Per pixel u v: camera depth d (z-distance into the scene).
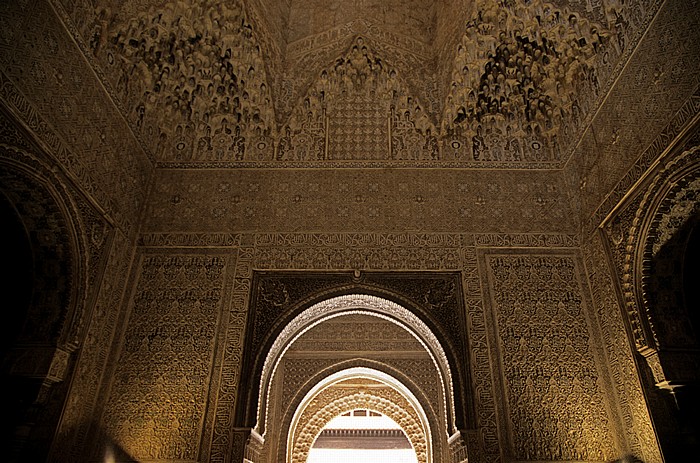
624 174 3.58
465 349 3.91
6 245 3.28
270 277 4.21
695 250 3.27
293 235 4.37
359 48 5.02
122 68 3.97
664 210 3.17
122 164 4.04
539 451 3.54
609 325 3.76
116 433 3.58
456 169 4.68
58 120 3.18
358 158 4.75
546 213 4.45
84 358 3.53
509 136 4.82
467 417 3.67
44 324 3.28
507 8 4.38
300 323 4.31
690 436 3.08
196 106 4.74
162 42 4.16
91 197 3.56
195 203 4.50
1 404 3.15
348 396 7.41
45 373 3.16
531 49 4.49
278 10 5.15
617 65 3.71
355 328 6.67
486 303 4.07
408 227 4.40
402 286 4.17
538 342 3.91
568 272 4.18
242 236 4.36
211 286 4.14
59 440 3.23
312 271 4.23
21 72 2.84
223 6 4.29
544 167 4.66
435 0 5.40
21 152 2.85
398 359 6.48
